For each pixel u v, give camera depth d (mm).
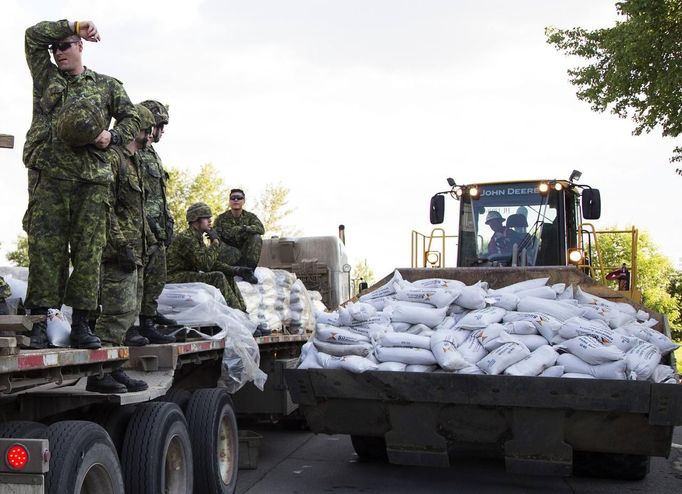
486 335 5594
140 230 5066
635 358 5137
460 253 10344
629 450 5164
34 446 3109
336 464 7180
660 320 6223
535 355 5344
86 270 4047
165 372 4824
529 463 5316
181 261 7223
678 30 12500
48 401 4094
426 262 10195
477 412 5363
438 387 5316
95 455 3551
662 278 39156
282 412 7152
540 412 5184
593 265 10625
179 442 4758
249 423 9383
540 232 10148
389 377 5414
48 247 4051
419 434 5547
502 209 10328
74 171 4090
